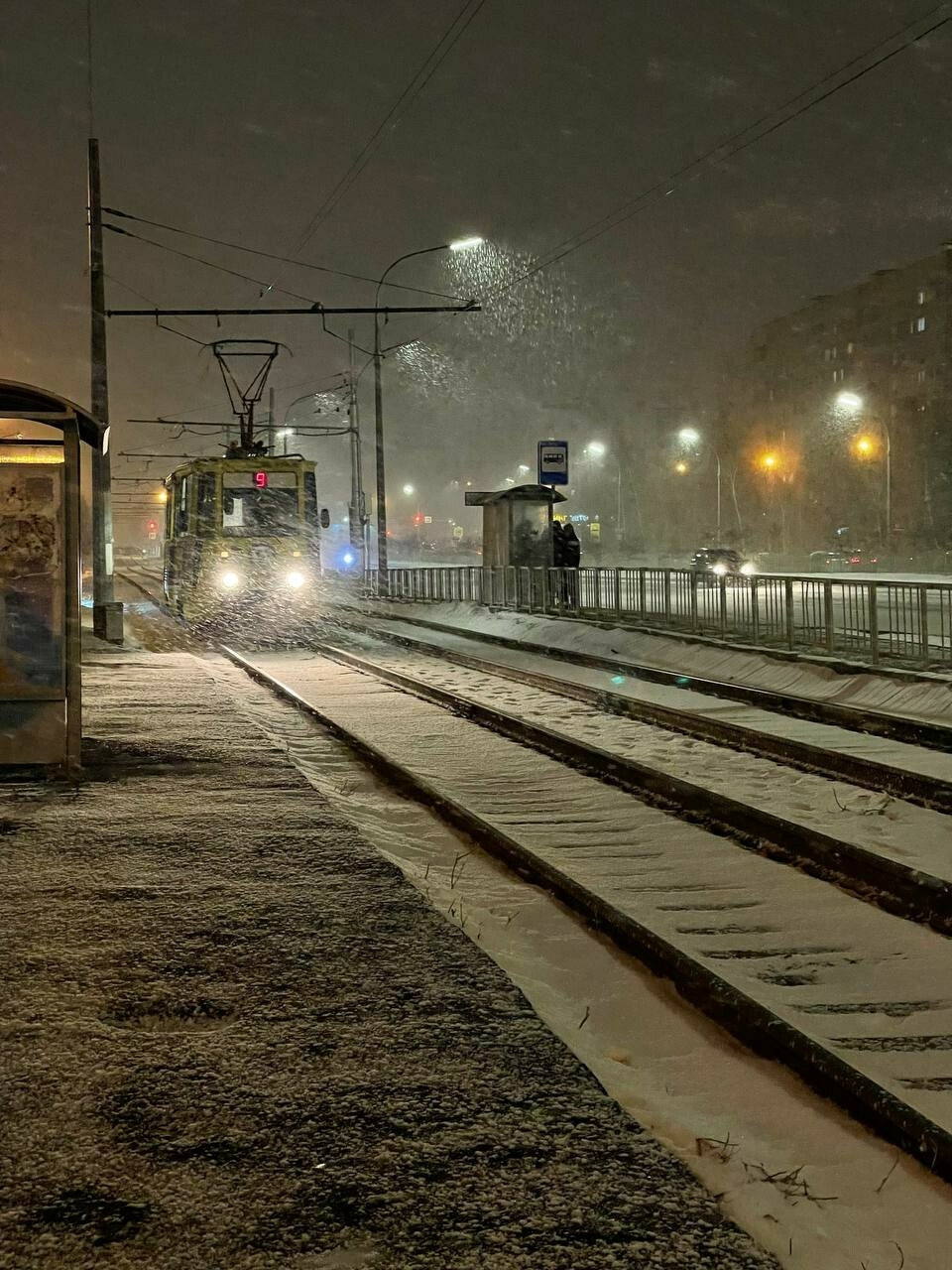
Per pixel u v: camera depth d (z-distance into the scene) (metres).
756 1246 3.22
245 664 22.12
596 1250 3.18
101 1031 4.67
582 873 8.02
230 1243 3.19
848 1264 3.38
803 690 17.45
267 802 9.13
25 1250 3.15
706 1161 3.93
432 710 16.27
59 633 9.68
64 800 9.16
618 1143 3.78
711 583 22.44
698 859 8.33
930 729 12.82
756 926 6.84
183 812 8.76
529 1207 3.39
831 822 9.34
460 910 6.82
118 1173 3.56
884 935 6.65
